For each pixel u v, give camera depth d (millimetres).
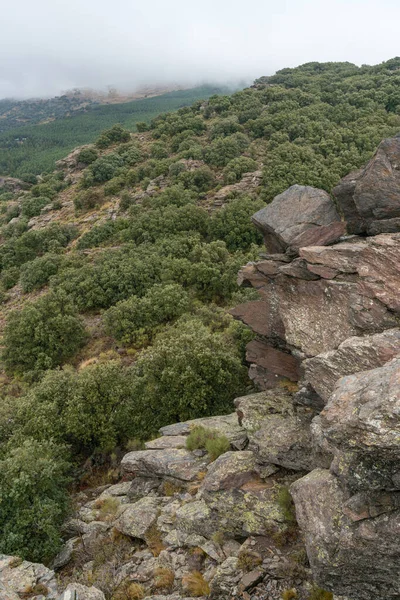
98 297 44562
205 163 73312
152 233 55188
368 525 7754
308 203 14867
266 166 64312
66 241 65500
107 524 14633
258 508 11578
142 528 13305
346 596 8539
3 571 12258
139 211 62969
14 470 14797
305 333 12297
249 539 11219
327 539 8258
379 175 12836
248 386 21984
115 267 48000
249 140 79312
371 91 93750
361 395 7984
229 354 21547
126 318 36750
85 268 49562
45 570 12289
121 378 21859
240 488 12297
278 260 14477
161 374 20922
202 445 16141
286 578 9930
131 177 77312
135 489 16094
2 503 14422
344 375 10031
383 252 11094
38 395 22125
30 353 37156
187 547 12172
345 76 126438
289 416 13352
